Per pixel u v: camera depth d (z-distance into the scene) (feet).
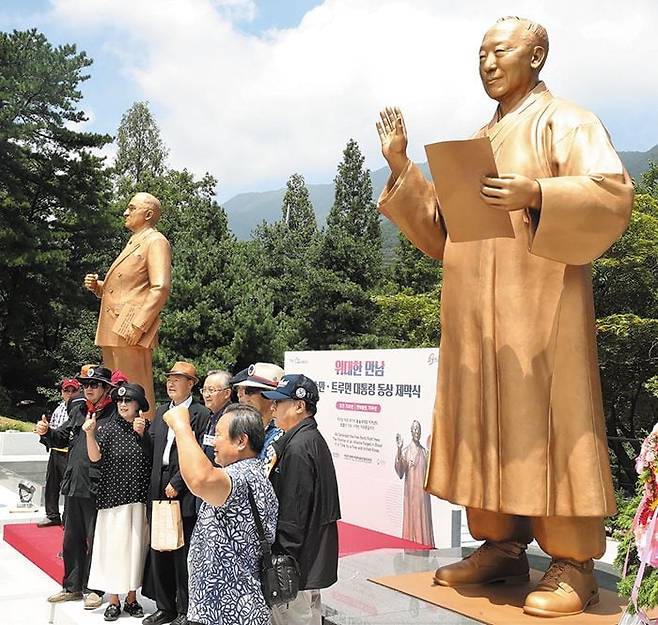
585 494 16.14
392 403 33.88
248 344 90.79
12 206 99.40
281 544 15.31
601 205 15.40
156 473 20.88
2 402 102.42
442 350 18.35
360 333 105.29
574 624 15.64
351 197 131.34
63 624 22.93
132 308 30.63
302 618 15.87
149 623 21.27
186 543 20.74
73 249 107.45
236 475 13.50
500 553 18.84
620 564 14.30
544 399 16.61
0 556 32.73
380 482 34.45
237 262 96.43
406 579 19.44
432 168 15.79
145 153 184.65
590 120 16.89
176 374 21.83
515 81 18.04
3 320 108.58
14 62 101.86
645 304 54.49
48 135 103.86
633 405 57.16
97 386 23.84
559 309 16.74
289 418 16.51
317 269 108.06
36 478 47.96
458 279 17.92
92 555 22.40
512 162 17.31
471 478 17.34
